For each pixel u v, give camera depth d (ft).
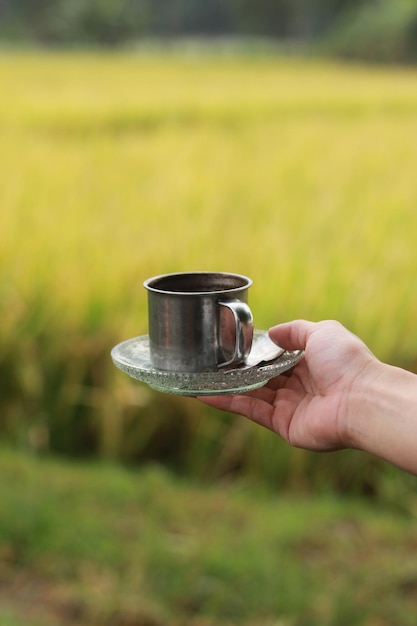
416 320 7.42
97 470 6.35
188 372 2.96
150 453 7.03
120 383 6.69
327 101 28.40
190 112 26.03
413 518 5.86
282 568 4.87
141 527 5.26
